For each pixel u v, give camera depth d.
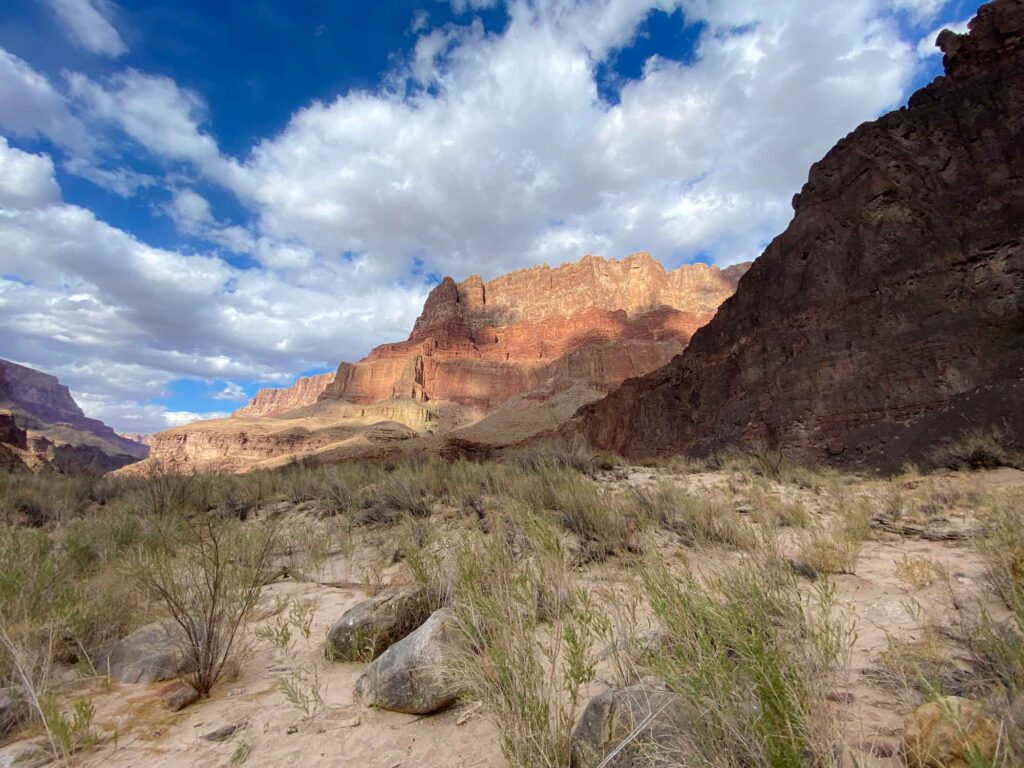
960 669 2.44
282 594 5.34
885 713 2.14
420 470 12.59
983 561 4.53
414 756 2.31
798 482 13.72
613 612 3.31
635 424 49.97
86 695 3.13
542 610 3.38
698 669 1.74
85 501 12.75
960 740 1.54
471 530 5.76
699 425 40.09
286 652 3.63
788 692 1.59
